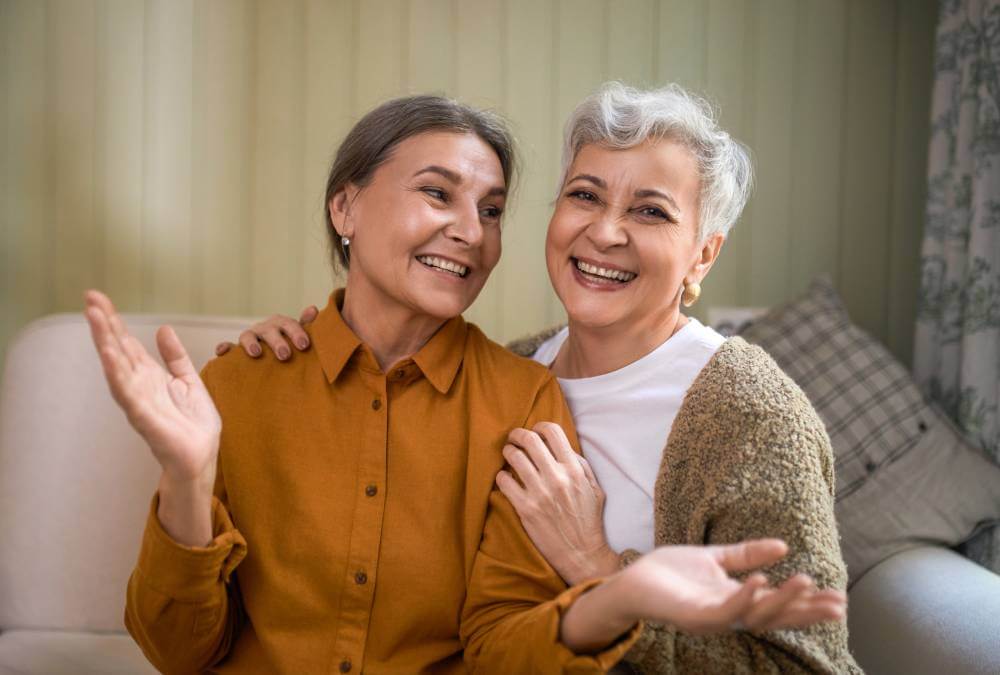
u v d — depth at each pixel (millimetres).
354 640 1214
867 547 1985
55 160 2730
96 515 1680
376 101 2783
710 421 1233
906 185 2871
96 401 1706
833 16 2846
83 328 1743
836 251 2877
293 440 1281
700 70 2828
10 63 2707
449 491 1274
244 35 2758
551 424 1307
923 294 2609
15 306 2750
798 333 2352
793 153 2859
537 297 2818
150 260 2764
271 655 1220
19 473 1689
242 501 1267
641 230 1309
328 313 1352
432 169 1272
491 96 2801
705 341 1365
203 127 2760
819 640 1145
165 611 1120
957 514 2053
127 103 2734
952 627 1513
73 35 2713
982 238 2330
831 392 2240
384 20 2777
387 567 1232
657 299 1339
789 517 1136
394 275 1289
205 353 1757
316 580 1233
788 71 2846
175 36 2738
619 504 1310
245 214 2783
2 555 1675
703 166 1322
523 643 1067
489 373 1377
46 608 1664
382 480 1253
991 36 2330
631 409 1348
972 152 2445
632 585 894
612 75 2807
